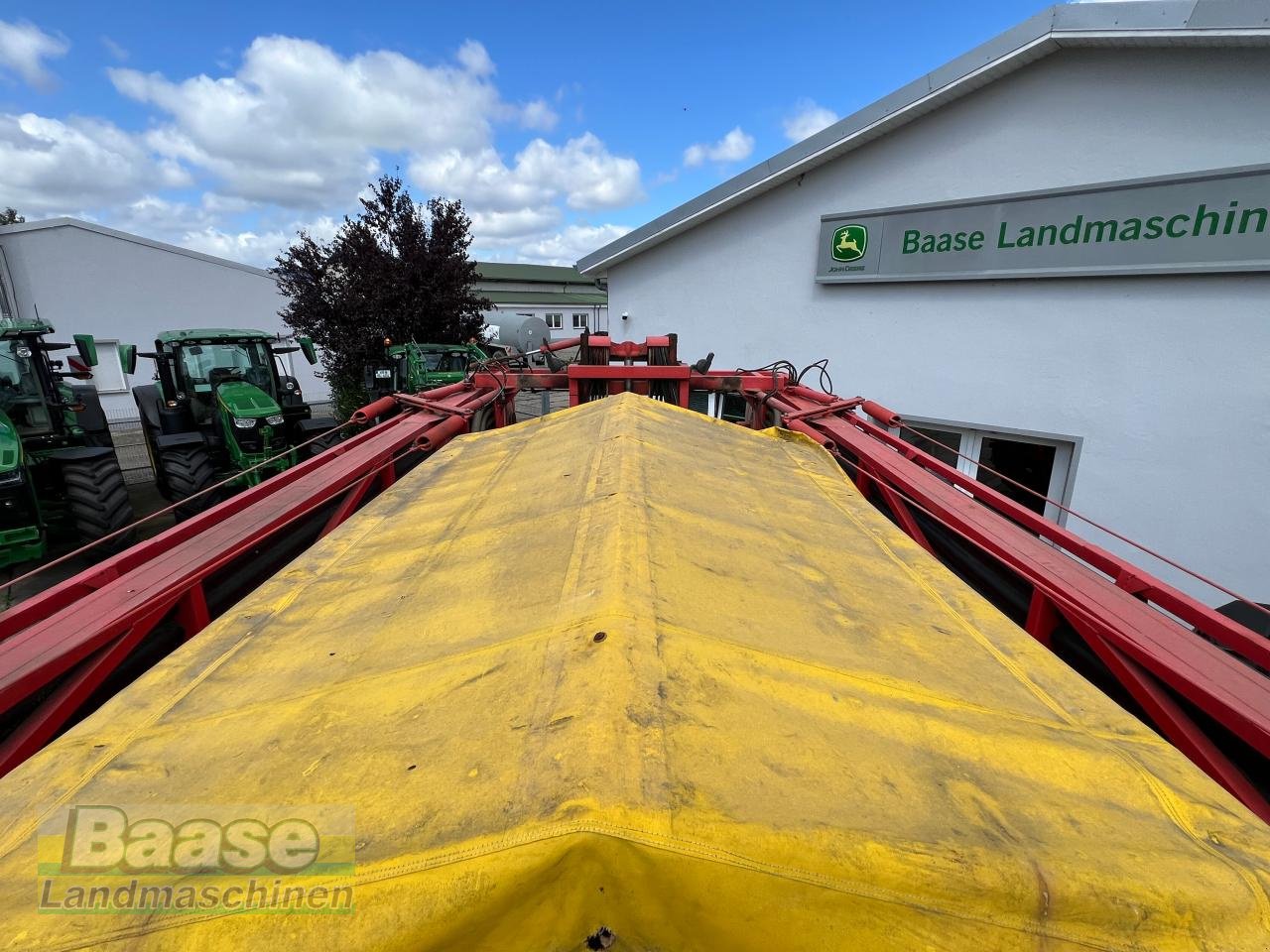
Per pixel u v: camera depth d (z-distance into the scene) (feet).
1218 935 2.61
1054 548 7.38
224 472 28.17
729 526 6.26
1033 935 2.56
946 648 4.80
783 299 23.29
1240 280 14.48
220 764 3.29
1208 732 5.12
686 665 3.62
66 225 56.85
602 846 2.43
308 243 52.26
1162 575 16.51
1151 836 3.06
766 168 21.75
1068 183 16.40
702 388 15.05
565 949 2.49
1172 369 15.64
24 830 2.97
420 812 2.73
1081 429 17.16
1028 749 3.63
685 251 26.37
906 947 2.52
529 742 3.00
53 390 22.52
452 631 4.40
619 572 4.49
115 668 5.29
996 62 16.15
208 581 6.93
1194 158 14.64
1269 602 15.16
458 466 9.28
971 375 18.97
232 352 29.63
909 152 19.10
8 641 4.93
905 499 9.42
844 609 5.12
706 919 2.53
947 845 2.74
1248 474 15.06
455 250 55.47
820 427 12.39
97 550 21.89
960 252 18.35
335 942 2.37
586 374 14.10
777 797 2.82
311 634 4.78
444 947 2.43
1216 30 13.44
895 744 3.44
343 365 53.21
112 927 2.47
